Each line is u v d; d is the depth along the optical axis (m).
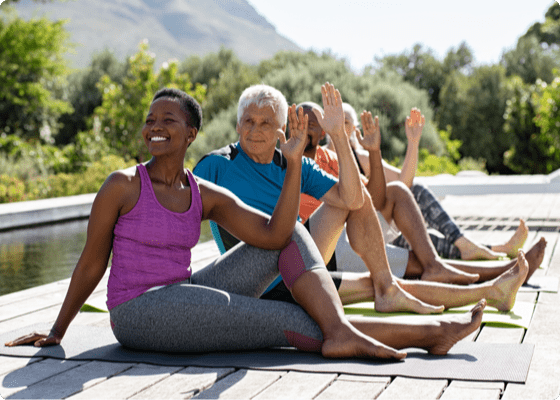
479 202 8.95
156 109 2.25
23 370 2.18
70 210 9.34
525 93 21.55
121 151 17.50
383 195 3.35
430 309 2.87
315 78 18.28
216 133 16.61
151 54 18.17
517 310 2.96
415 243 3.47
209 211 2.39
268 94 2.73
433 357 2.24
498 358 2.21
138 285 2.26
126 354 2.34
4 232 8.02
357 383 1.97
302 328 2.27
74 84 27.92
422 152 17.91
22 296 3.60
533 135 21.02
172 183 2.30
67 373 2.14
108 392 1.94
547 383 1.96
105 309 3.19
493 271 3.57
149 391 1.94
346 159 2.72
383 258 2.95
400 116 17.19
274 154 2.87
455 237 4.23
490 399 1.81
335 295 2.29
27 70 21.31
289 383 1.99
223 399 1.87
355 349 2.19
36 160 13.77
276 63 24.27
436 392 1.87
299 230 2.39
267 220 2.37
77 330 2.74
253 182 2.79
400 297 2.92
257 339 2.29
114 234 2.30
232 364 2.19
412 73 33.31
